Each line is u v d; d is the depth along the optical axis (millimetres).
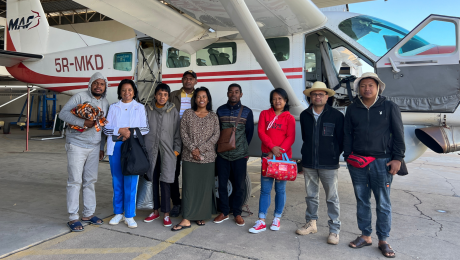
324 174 2740
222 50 4492
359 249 2564
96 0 3117
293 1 3105
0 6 18453
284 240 2738
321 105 2729
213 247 2559
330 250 2537
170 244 2609
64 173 5539
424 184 5195
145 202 3162
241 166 3066
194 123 2967
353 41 3824
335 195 2717
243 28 2746
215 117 3045
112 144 2949
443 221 3291
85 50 5961
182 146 3117
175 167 3049
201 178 3002
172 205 3738
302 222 3244
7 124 13086
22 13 7449
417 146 3523
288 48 4137
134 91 3070
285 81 3248
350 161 2508
